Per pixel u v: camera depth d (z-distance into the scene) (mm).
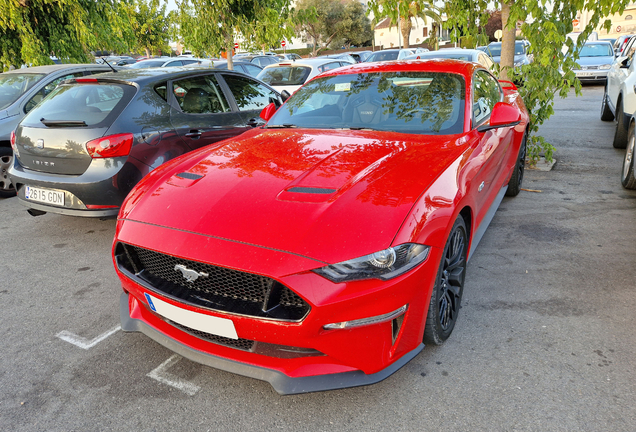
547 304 2902
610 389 2141
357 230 1923
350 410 2082
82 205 3752
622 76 6703
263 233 1964
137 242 2143
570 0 5250
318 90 3633
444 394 2154
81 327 2842
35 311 3043
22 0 8586
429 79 3377
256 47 8078
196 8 7512
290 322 1862
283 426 2002
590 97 13008
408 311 2031
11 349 2623
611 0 5043
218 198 2229
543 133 8398
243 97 5191
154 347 2615
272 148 2791
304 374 1966
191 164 2689
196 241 2012
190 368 2416
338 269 1845
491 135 3227
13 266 3756
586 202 4793
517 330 2635
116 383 2312
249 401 2164
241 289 1968
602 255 3564
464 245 2602
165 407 2137
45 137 3805
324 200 2084
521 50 14766
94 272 3627
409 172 2322
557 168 6168
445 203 2191
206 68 4863
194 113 4496
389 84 3414
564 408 2035
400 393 2174
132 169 3811
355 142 2779
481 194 2883
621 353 2398
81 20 9156
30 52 8648
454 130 2938
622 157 6590
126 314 2486
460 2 5926
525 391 2150
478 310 2859
